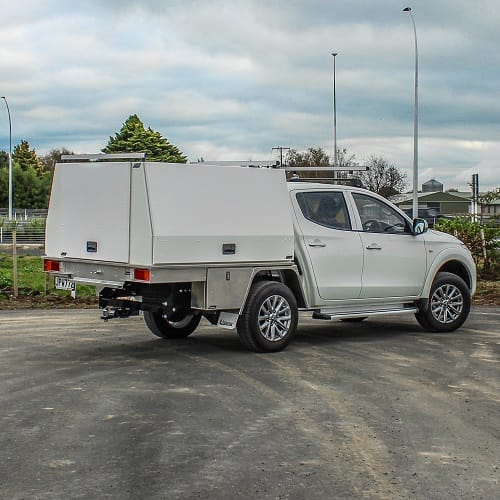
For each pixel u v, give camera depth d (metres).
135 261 9.34
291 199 10.73
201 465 5.84
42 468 5.75
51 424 6.90
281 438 6.54
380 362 9.78
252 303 10.05
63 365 9.49
